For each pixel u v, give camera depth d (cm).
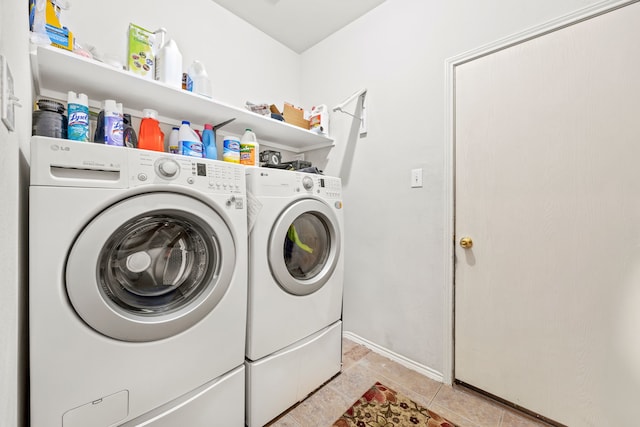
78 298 68
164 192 84
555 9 109
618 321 98
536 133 113
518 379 119
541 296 113
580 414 105
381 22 168
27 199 77
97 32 125
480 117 128
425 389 135
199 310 90
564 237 108
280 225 112
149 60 124
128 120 122
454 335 139
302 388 125
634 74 94
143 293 87
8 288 50
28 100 83
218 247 96
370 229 174
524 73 116
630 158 95
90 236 70
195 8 159
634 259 94
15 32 59
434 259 144
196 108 140
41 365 65
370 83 174
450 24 138
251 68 188
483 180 128
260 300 108
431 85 145
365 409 121
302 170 146
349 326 187
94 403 72
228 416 100
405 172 156
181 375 87
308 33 198
